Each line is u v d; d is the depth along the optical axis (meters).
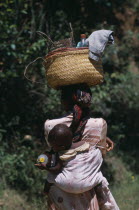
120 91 12.13
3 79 9.73
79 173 4.80
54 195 4.95
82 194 4.90
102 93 10.78
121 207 8.84
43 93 10.62
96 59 4.96
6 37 9.11
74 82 4.96
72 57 4.93
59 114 10.59
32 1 10.74
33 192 8.82
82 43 5.10
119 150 11.34
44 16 10.77
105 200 5.07
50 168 4.81
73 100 5.02
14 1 9.84
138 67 14.36
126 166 10.88
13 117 9.98
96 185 4.97
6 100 10.24
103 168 10.36
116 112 12.11
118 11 14.80
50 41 5.30
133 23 15.26
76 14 12.08
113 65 12.27
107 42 5.01
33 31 10.23
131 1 15.98
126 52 13.25
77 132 4.91
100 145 4.98
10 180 8.86
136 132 12.34
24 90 10.33
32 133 10.31
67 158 4.80
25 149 9.48
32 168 9.24
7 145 9.57
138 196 9.42
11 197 8.49
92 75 4.98
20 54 9.51
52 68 5.01
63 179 4.80
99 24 11.95
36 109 10.54
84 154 4.86
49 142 4.85
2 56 9.51
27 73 9.95
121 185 10.03
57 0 11.82
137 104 12.66
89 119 4.99
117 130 11.22
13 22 9.85
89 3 12.73
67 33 10.77
